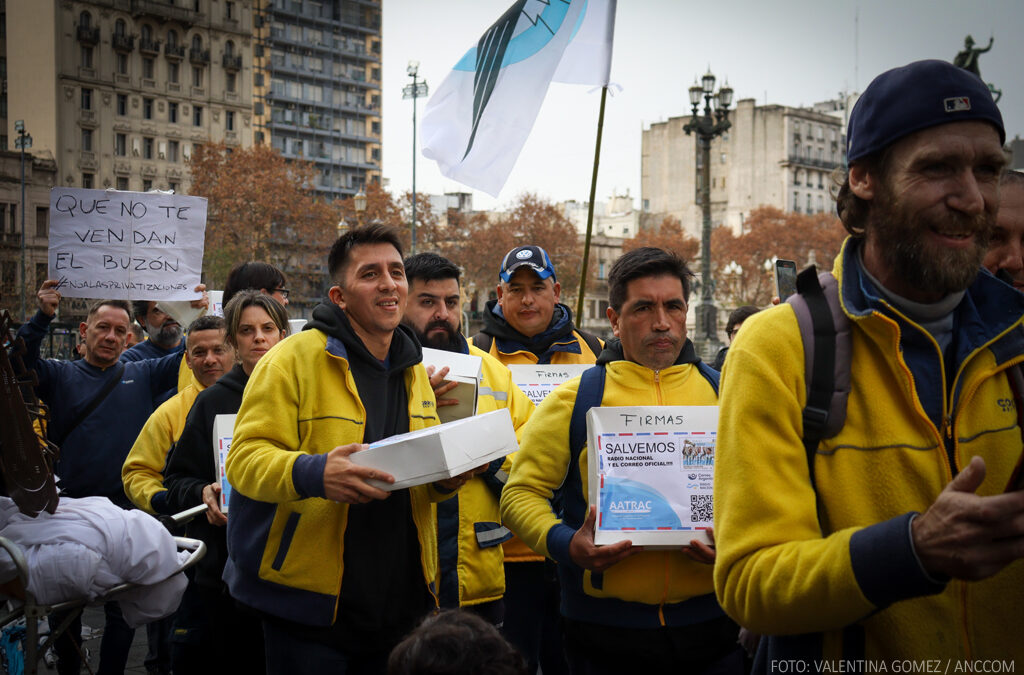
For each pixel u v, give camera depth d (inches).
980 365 65.8
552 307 191.8
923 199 63.0
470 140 237.6
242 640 160.9
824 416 65.1
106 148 3021.7
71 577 116.1
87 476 218.5
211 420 167.0
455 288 172.6
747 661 132.5
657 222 4741.6
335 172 4020.7
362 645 117.5
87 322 226.8
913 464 63.6
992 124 63.7
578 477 123.6
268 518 115.7
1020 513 51.8
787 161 4574.3
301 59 3941.9
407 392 127.3
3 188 2763.3
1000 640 63.7
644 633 115.2
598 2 233.1
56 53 2920.8
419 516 122.1
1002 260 100.5
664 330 124.0
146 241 241.0
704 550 110.2
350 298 121.4
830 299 67.8
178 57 3139.8
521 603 166.1
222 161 2593.5
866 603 56.3
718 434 68.2
